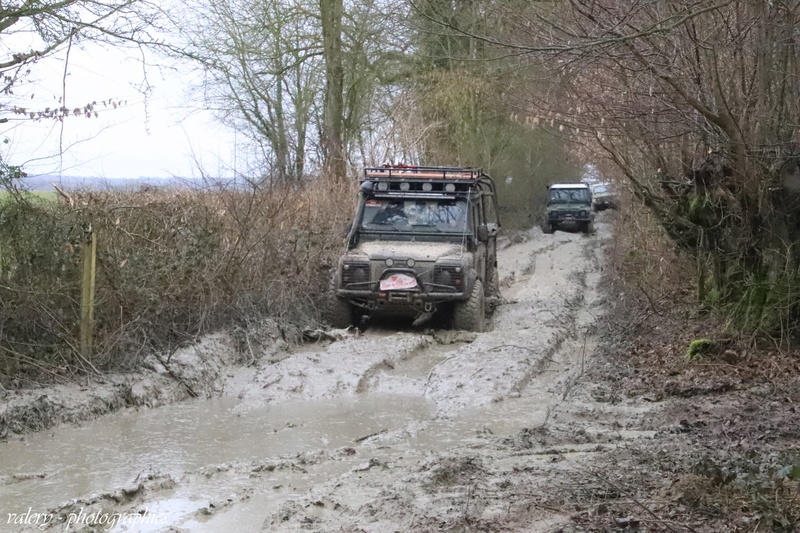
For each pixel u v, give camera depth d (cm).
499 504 511
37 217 851
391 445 683
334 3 2069
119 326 899
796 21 848
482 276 1333
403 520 495
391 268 1166
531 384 905
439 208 1273
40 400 741
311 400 849
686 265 1280
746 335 935
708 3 718
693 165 1019
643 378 881
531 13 888
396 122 2127
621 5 775
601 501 509
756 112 884
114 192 1033
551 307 1376
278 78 2098
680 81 862
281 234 1180
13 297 830
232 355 973
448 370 927
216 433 730
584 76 942
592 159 1798
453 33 922
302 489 573
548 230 3269
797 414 709
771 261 947
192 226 1009
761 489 504
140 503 546
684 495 503
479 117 2545
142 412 795
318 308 1220
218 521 514
